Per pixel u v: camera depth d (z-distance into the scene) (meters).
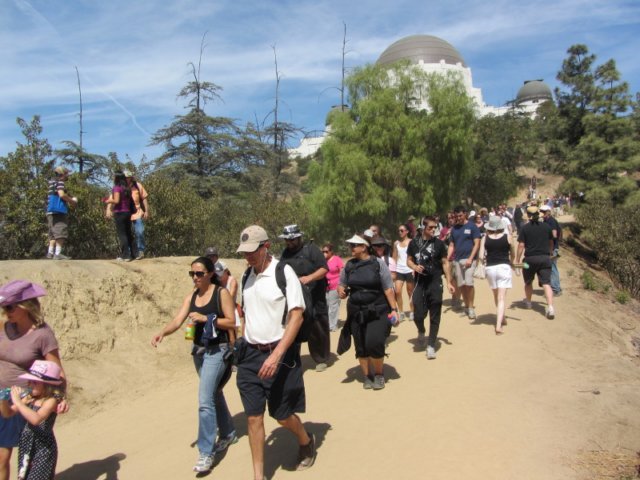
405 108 26.55
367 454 4.95
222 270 7.46
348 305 6.65
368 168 25.20
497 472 4.46
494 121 47.44
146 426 6.45
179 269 10.93
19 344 4.30
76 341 8.16
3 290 4.24
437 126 25.34
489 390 6.47
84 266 9.45
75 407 7.12
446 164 26.19
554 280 12.68
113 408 7.28
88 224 13.34
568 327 9.48
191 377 8.50
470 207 43.69
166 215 15.54
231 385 7.80
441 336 9.13
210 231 18.47
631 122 31.27
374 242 7.88
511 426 5.40
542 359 7.73
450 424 5.49
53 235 10.04
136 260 10.94
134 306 9.45
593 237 24.80
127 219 10.87
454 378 6.98
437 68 79.88
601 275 23.08
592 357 7.89
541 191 64.44
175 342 9.34
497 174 42.69
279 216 23.14
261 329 4.39
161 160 32.81
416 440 5.16
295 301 4.35
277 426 5.86
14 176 12.70
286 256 7.50
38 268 8.72
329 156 26.02
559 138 33.88
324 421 5.85
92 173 28.02
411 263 7.98
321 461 4.89
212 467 5.00
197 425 6.28
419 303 8.11
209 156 33.31
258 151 34.97
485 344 8.49
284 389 4.45
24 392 4.11
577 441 5.05
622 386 6.61
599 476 4.37
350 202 25.05
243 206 27.03
